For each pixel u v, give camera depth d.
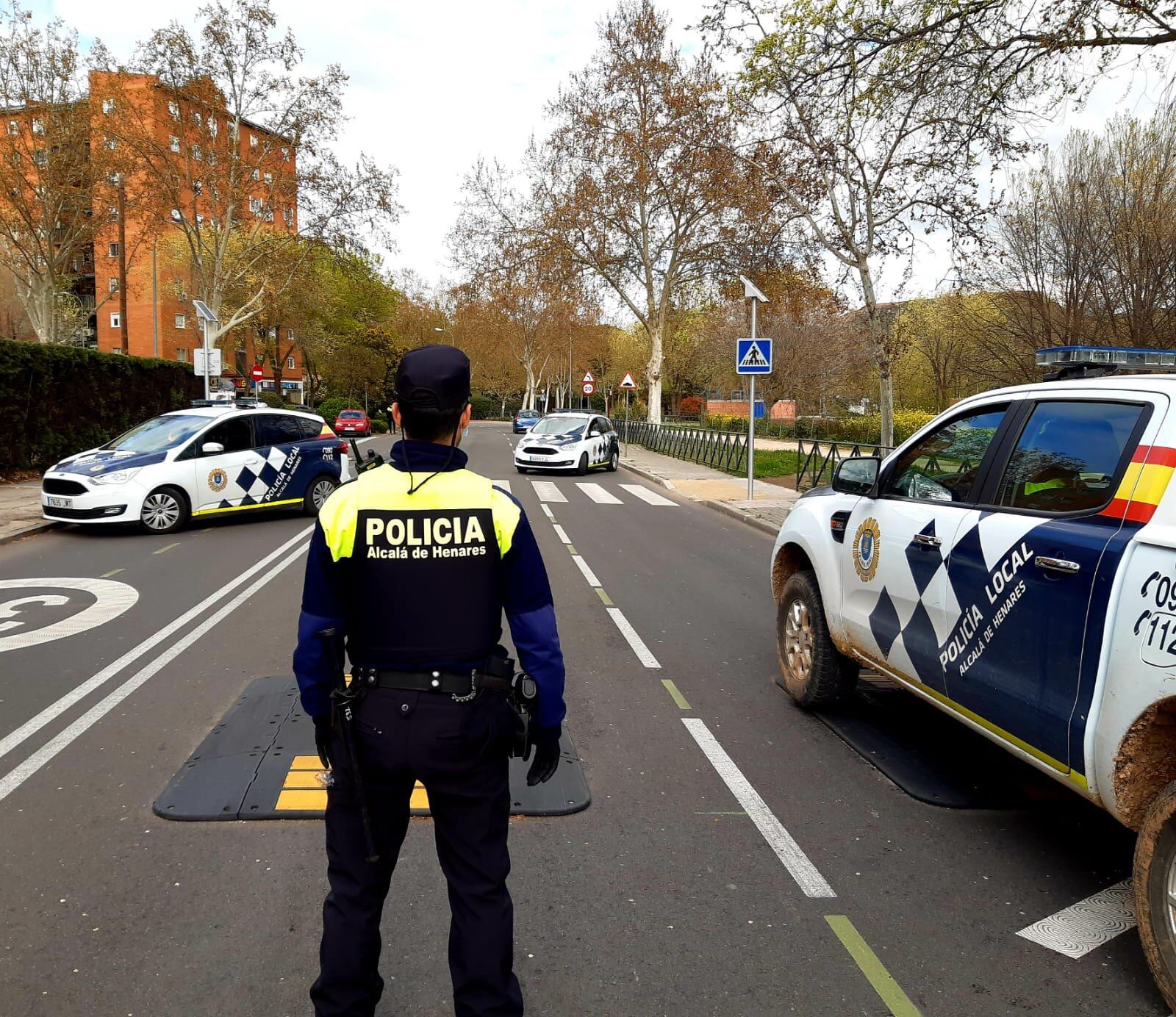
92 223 28.81
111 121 26.53
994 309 19.05
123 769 4.10
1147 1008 2.58
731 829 3.66
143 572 8.86
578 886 3.18
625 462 26.28
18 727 4.62
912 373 34.78
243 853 3.34
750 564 10.10
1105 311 15.69
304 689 2.07
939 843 3.57
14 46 25.48
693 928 2.94
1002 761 4.41
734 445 22.48
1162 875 2.47
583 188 30.98
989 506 3.54
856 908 3.08
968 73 9.38
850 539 4.57
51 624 6.77
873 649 4.32
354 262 32.03
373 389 64.00
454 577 2.06
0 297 37.75
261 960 2.71
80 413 19.52
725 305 43.16
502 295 35.28
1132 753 2.63
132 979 2.61
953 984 2.67
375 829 2.14
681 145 29.19
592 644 6.52
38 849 3.37
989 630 3.35
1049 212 16.48
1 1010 2.46
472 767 2.07
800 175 15.57
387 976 2.65
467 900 2.11
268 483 12.48
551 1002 2.55
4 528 11.07
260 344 50.34
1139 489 2.77
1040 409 3.48
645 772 4.21
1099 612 2.76
